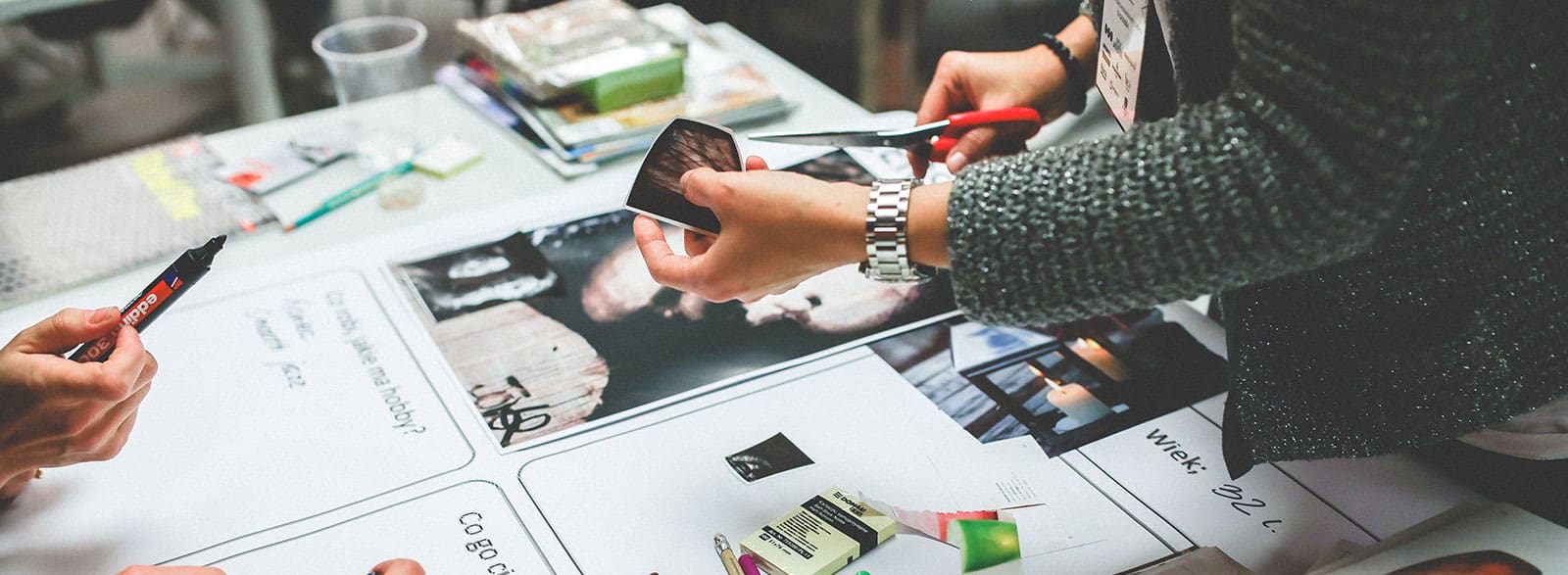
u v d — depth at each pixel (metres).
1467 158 0.55
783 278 0.64
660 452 0.74
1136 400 0.78
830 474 0.71
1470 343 0.59
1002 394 0.79
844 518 0.67
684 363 0.82
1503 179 0.55
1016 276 0.55
